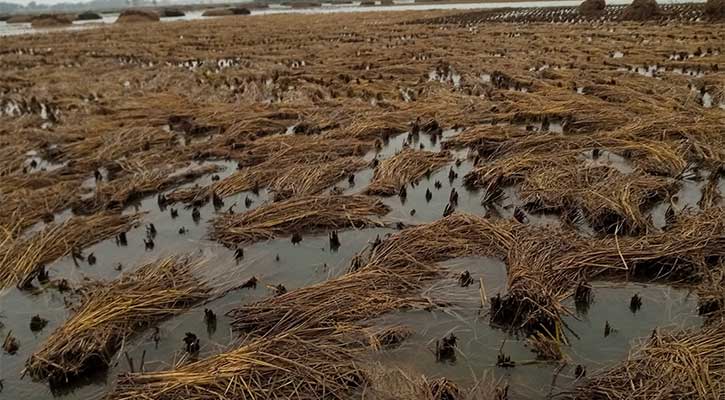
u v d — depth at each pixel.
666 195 7.84
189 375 4.58
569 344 5.14
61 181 9.75
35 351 5.32
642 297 5.72
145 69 23.05
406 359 5.02
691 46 21.38
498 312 5.44
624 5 47.47
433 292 5.90
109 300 5.71
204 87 17.42
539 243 6.42
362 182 9.30
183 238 7.60
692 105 11.86
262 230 7.46
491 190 8.38
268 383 4.52
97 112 14.62
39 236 7.38
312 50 26.72
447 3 91.62
